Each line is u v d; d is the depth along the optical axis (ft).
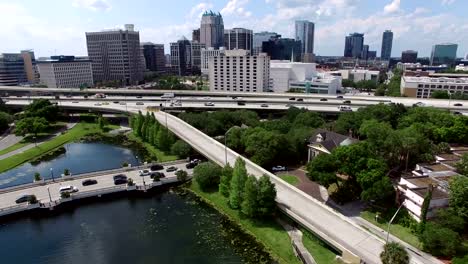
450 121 444.55
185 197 358.02
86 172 426.92
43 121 603.26
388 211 298.97
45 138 592.60
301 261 242.58
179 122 571.28
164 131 497.46
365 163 310.04
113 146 551.18
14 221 314.35
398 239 260.62
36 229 301.84
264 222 295.48
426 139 390.21
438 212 258.37
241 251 261.44
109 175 399.24
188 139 471.62
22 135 598.34
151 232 292.40
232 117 574.56
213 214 319.88
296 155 435.53
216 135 547.49
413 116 472.85
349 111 566.77
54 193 351.05
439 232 235.61
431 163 350.64
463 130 419.95
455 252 230.89
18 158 485.15
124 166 422.82
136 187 362.53
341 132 476.95
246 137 444.55
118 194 360.07
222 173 346.33
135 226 303.07
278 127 497.05
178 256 257.55
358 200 327.06
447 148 389.60
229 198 326.85
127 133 620.08
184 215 320.50
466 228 259.19
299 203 293.02
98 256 260.42
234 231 289.12
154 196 363.15
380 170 299.17
